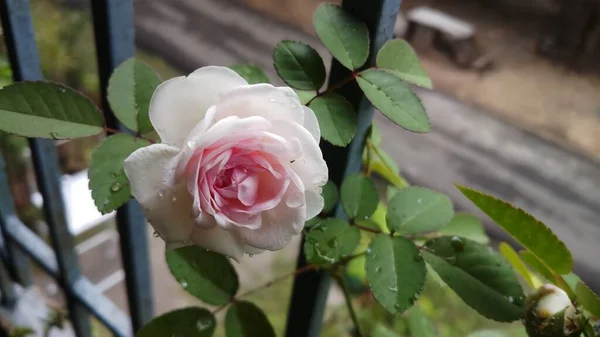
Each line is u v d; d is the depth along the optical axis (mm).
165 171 172
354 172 258
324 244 236
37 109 218
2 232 464
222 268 265
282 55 228
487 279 227
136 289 364
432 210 244
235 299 268
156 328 259
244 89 175
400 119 216
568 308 224
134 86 233
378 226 258
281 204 185
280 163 180
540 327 226
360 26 224
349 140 217
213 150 174
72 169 690
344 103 223
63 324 459
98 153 218
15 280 512
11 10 287
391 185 314
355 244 238
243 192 179
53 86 218
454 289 228
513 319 223
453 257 231
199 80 182
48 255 442
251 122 172
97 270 653
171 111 183
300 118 181
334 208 255
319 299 302
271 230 187
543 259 233
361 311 597
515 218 224
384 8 222
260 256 688
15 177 631
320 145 251
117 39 271
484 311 224
